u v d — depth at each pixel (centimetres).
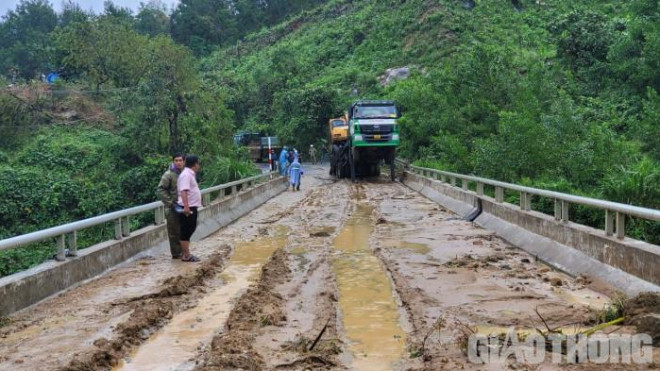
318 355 529
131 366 524
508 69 2597
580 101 2998
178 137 3319
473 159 1939
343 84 5800
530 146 1652
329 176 3594
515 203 1512
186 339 601
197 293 807
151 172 2936
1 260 1850
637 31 2984
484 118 2528
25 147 3791
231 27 10875
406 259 1013
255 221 1694
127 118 3653
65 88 4631
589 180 1526
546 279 836
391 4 7562
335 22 8400
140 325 629
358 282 861
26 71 8188
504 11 5953
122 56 4547
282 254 1090
